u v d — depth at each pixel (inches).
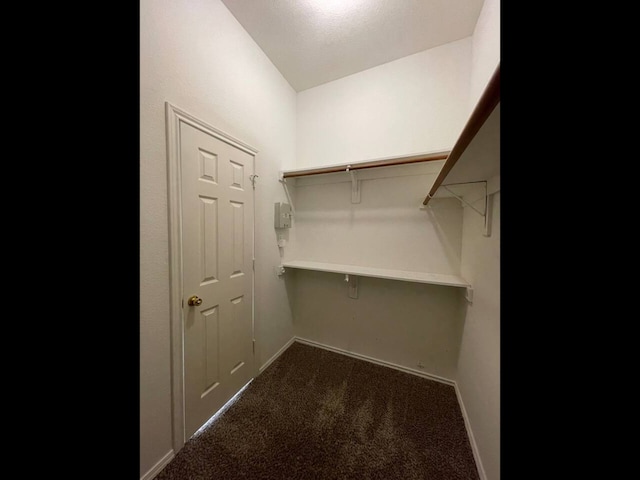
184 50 45.6
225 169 56.4
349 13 57.1
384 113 75.7
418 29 61.8
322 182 86.9
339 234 84.4
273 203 77.5
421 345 73.6
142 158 39.3
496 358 38.5
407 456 45.6
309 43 66.6
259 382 68.2
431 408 58.4
